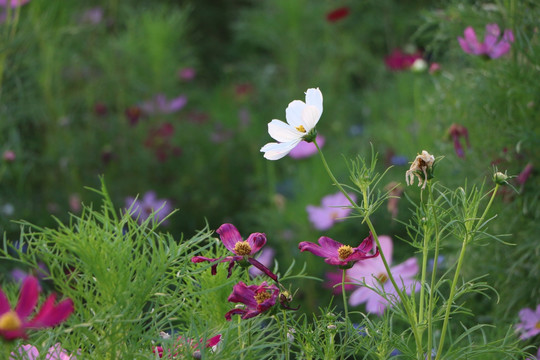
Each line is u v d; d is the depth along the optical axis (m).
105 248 1.15
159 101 3.55
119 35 3.70
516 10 1.81
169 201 3.15
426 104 2.36
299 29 3.79
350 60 4.08
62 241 1.15
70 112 3.28
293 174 3.17
